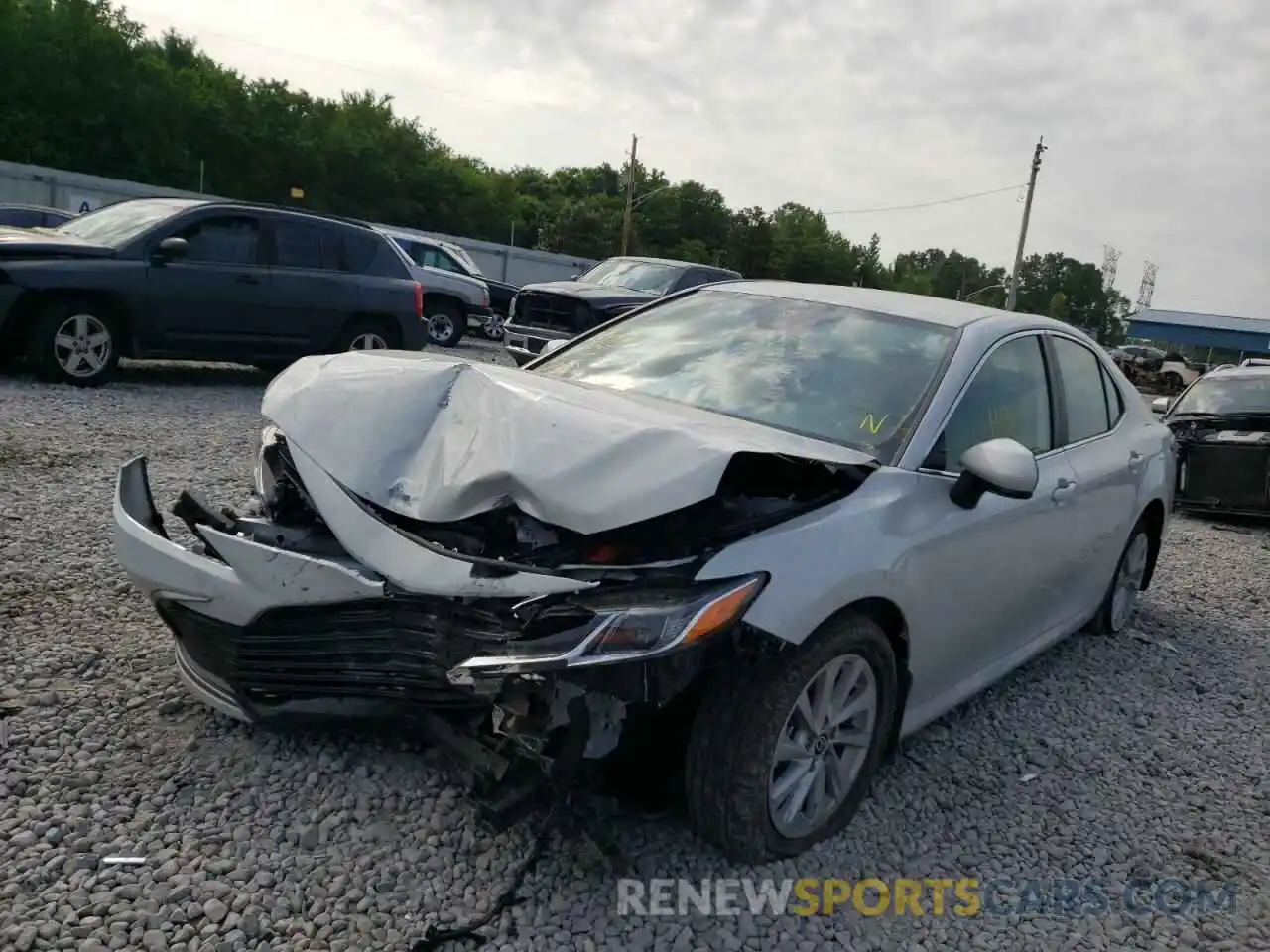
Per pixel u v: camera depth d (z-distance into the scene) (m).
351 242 11.27
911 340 4.03
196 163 66.00
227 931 2.59
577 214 83.00
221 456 7.49
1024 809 3.69
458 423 3.34
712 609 2.67
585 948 2.66
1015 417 4.14
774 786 2.99
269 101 71.12
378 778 3.30
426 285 17.27
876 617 3.28
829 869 3.14
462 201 80.56
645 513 2.78
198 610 3.25
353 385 3.56
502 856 2.98
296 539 3.32
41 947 2.47
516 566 2.84
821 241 99.00
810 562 2.92
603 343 4.52
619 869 2.87
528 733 2.73
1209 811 3.84
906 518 3.29
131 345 9.84
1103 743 4.33
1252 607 6.82
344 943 2.60
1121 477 4.91
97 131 60.88
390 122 79.38
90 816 2.99
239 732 3.50
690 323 4.47
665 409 3.60
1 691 3.61
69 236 10.24
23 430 7.58
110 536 5.38
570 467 2.93
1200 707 4.85
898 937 2.88
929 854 3.32
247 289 10.38
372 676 3.10
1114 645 5.59
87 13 61.62
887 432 3.57
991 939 2.94
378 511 3.19
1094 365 5.04
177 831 2.97
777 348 4.10
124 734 3.44
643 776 3.00
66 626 4.21
